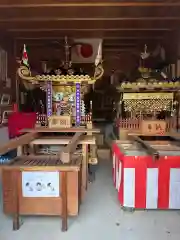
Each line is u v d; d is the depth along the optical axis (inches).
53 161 112.4
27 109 271.7
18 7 173.2
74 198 102.3
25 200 102.4
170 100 213.8
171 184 116.7
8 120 214.2
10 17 197.0
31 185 101.7
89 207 125.8
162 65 262.2
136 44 280.1
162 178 116.5
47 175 101.3
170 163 115.9
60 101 193.3
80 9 178.7
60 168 100.1
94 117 300.0
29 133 161.0
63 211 101.6
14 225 102.3
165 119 211.5
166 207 117.7
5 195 102.6
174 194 117.3
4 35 242.2
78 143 147.3
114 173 157.8
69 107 193.5
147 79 216.7
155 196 117.2
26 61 181.8
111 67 296.7
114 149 155.6
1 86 228.8
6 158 182.2
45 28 226.8
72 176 101.7
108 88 299.7
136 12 185.9
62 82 188.1
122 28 229.3
